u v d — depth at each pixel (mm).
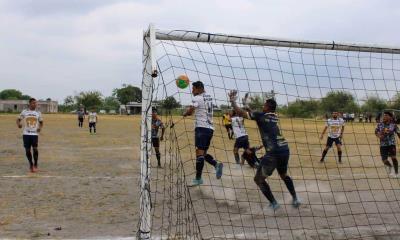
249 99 6828
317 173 11742
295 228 6227
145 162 5266
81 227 6215
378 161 14828
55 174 11266
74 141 23906
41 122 11852
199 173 8656
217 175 8781
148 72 5355
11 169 12266
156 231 5965
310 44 6363
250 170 11633
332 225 6398
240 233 5953
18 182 9875
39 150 18344
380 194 8750
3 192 8641
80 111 40906
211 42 5848
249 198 8086
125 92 103375
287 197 8258
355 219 6742
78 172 11688
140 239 5301
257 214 6969
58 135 29266
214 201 7793
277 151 6984
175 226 6207
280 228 6223
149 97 5305
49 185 9500
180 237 5727
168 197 7895
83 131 34406
